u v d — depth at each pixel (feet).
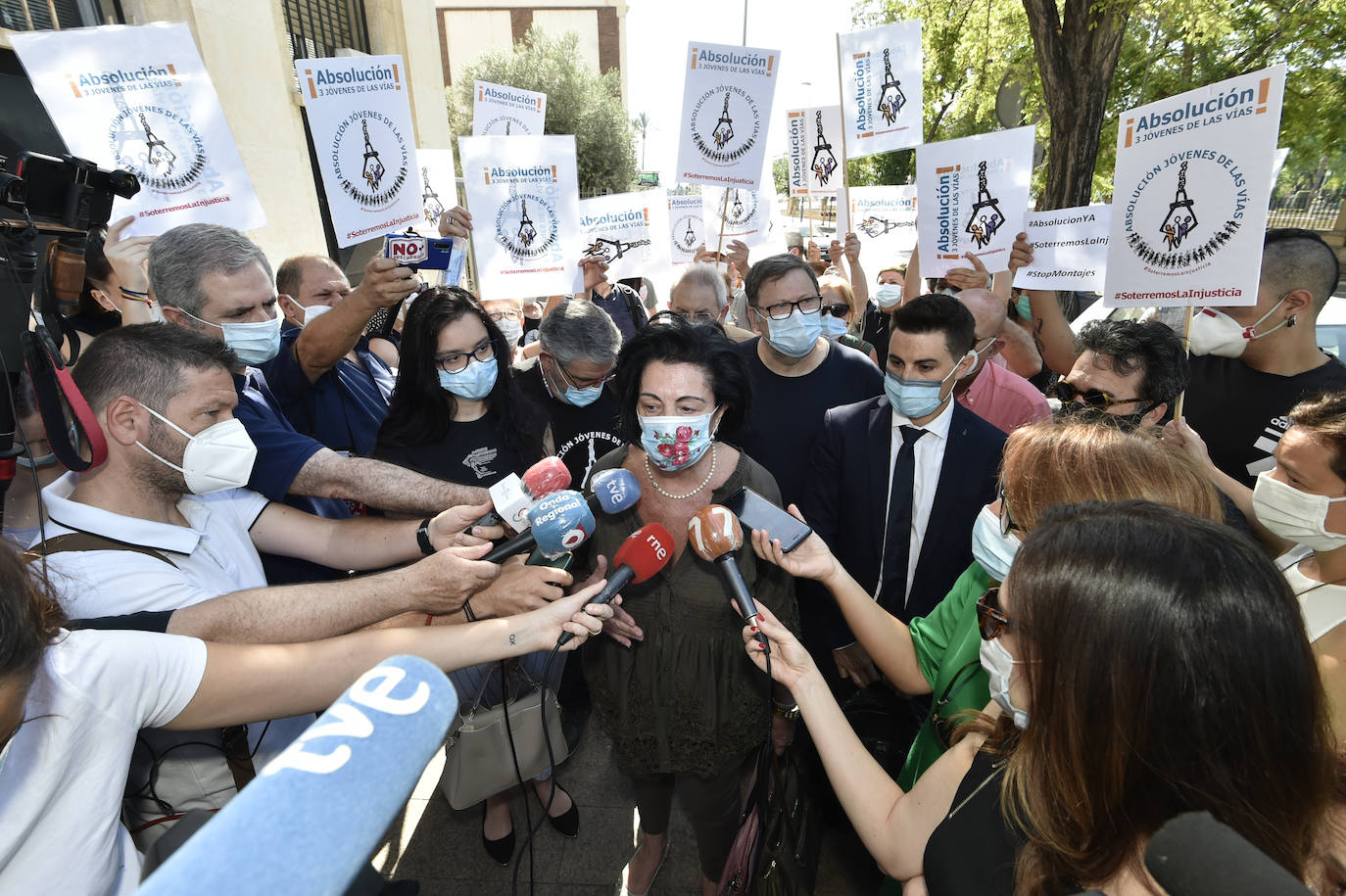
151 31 7.54
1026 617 2.45
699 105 13.62
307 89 9.19
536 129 14.83
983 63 35.68
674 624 5.48
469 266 34.83
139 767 4.47
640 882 7.07
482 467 7.53
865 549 7.44
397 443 7.46
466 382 7.11
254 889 0.99
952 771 3.51
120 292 7.69
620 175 74.43
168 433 4.50
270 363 8.14
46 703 2.80
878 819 3.79
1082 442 3.75
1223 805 2.06
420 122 31.99
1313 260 7.39
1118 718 2.14
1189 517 2.36
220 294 6.51
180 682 3.37
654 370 5.32
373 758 1.34
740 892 5.06
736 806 6.17
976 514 6.83
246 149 21.16
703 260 18.72
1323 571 4.67
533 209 12.21
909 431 7.22
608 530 5.74
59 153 16.88
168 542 4.52
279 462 5.99
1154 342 6.82
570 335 7.94
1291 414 4.77
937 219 11.98
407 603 4.64
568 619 4.59
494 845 7.59
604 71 113.39
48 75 7.24
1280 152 10.41
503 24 111.34
